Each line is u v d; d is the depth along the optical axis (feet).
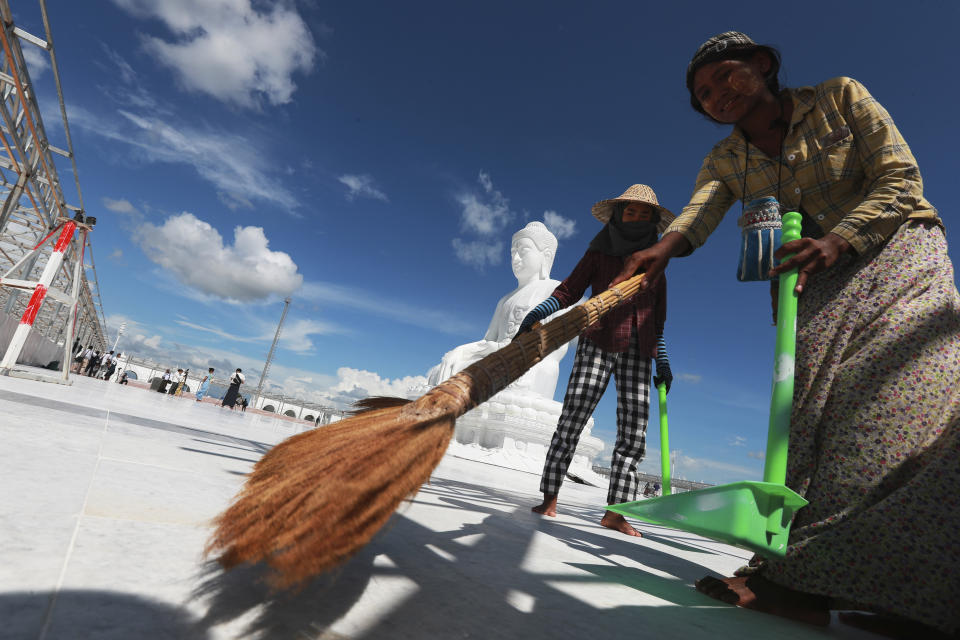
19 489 3.43
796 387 4.52
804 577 3.85
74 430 6.95
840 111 5.00
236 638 2.03
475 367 3.63
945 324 4.22
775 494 3.69
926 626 3.93
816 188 5.11
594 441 43.06
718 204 6.05
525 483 23.03
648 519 4.11
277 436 19.69
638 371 10.08
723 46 5.30
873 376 4.10
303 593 2.64
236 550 2.35
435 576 3.47
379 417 3.55
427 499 7.86
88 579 2.25
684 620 3.55
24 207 38.24
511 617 2.95
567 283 10.19
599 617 3.28
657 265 5.50
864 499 3.84
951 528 3.51
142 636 1.88
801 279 4.27
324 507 2.39
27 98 25.48
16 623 1.77
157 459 6.05
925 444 3.87
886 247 4.57
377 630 2.37
